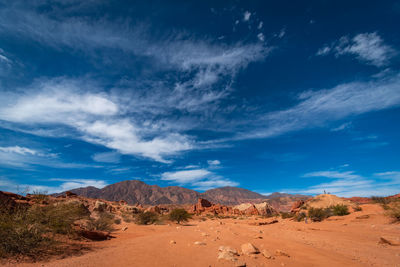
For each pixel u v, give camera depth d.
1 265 6.54
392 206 20.55
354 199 56.47
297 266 6.33
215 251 7.42
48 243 8.98
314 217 30.62
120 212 38.31
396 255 8.89
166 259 6.50
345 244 12.02
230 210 103.94
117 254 7.24
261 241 10.31
